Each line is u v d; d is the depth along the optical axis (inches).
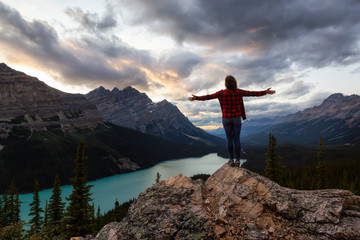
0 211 1795.0
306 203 186.1
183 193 235.3
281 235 167.0
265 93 235.0
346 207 180.9
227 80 243.6
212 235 178.9
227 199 209.9
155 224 207.5
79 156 1160.8
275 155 1359.5
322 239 156.4
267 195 204.2
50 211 1414.9
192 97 261.1
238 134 250.8
